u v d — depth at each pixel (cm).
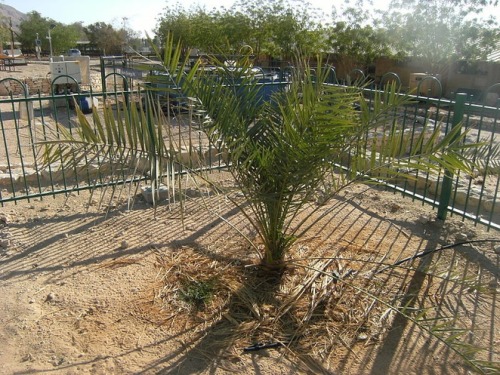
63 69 1484
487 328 343
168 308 356
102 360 303
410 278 402
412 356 312
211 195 580
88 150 309
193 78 356
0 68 3159
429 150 338
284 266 399
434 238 482
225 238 469
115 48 5284
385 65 2738
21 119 1091
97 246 453
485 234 487
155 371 296
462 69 2550
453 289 389
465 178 691
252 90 383
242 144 340
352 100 319
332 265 415
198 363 303
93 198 574
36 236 474
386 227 505
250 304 358
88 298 368
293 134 316
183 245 455
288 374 295
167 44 340
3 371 294
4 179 638
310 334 330
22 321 341
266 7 2366
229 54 404
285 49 2358
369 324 342
